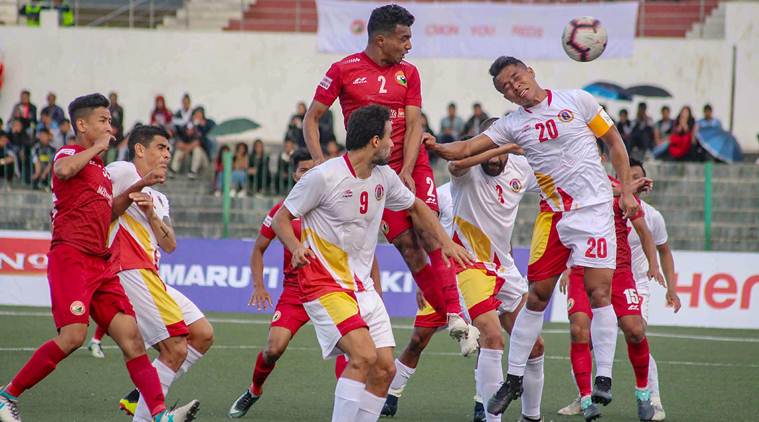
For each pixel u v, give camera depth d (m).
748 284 29.05
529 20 47.72
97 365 20.64
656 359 23.12
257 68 50.59
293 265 12.49
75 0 52.12
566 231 14.55
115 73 50.44
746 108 48.75
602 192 14.50
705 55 48.91
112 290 13.23
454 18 48.03
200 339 15.26
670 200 40.31
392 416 16.48
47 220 39.09
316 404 17.23
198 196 39.31
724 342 26.12
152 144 15.09
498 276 16.38
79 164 12.79
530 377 15.41
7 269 30.47
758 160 44.50
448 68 49.72
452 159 15.02
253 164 39.03
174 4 54.25
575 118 14.44
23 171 39.94
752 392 18.95
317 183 12.40
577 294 16.17
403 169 14.28
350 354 12.44
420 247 14.67
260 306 16.47
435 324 16.12
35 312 29.05
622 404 17.77
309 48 50.47
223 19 52.41
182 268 30.55
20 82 49.94
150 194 15.25
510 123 14.84
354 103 14.45
